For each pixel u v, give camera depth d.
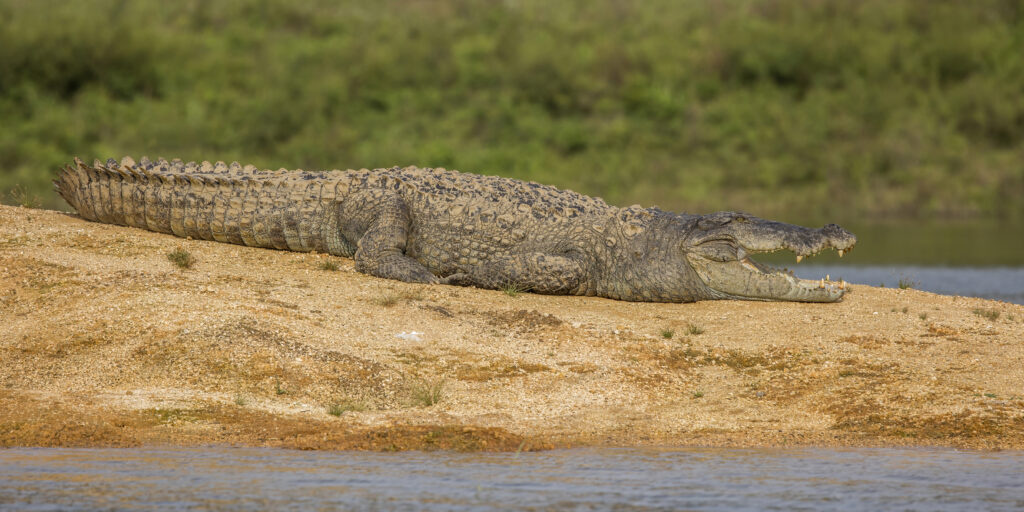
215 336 31.61
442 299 37.41
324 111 130.12
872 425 28.09
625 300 40.09
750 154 129.12
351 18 155.25
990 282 66.56
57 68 125.56
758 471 23.89
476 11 159.00
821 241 38.06
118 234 42.41
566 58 143.25
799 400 30.16
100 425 26.73
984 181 124.19
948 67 149.12
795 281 38.53
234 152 118.44
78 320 32.69
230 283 37.16
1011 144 136.00
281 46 143.62
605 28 157.25
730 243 38.75
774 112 136.25
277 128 124.25
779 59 145.50
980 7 162.25
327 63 139.50
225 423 27.30
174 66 133.25
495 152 124.50
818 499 21.70
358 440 26.17
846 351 33.25
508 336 34.34
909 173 125.75
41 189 103.00
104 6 143.25
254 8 153.25
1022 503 21.44
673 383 31.50
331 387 29.73
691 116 135.62
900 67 148.62
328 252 42.59
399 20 155.12
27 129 114.75
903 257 81.50
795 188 124.06
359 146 123.31
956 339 34.12
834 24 156.75
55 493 21.75
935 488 22.50
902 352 33.09
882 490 22.36
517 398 29.98
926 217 115.12
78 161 44.47
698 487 22.56
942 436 27.05
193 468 23.72
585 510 20.92
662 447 26.31
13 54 123.69
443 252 40.84
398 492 22.03
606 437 27.27
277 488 22.22
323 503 21.25
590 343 33.84
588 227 40.59
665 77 143.00
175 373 29.95
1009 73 146.25
